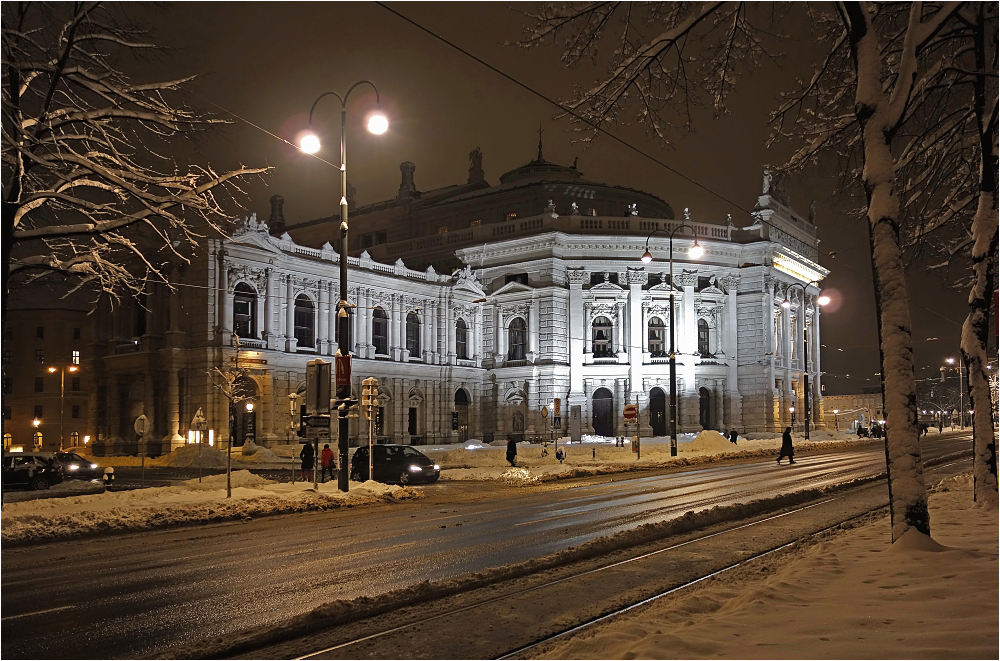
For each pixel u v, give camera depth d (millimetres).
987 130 16234
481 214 79438
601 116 14789
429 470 32625
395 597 10383
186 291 52438
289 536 17297
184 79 19500
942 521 14742
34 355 89938
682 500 23562
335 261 60406
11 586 11992
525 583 11695
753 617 7988
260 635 8828
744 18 14586
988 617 7438
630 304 69875
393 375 63656
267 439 53062
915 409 11945
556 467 37594
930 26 12461
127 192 19688
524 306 70438
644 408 69188
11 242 17406
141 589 11602
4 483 31906
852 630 7262
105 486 32562
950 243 21234
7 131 17047
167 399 52312
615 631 8164
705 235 72938
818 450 58000
